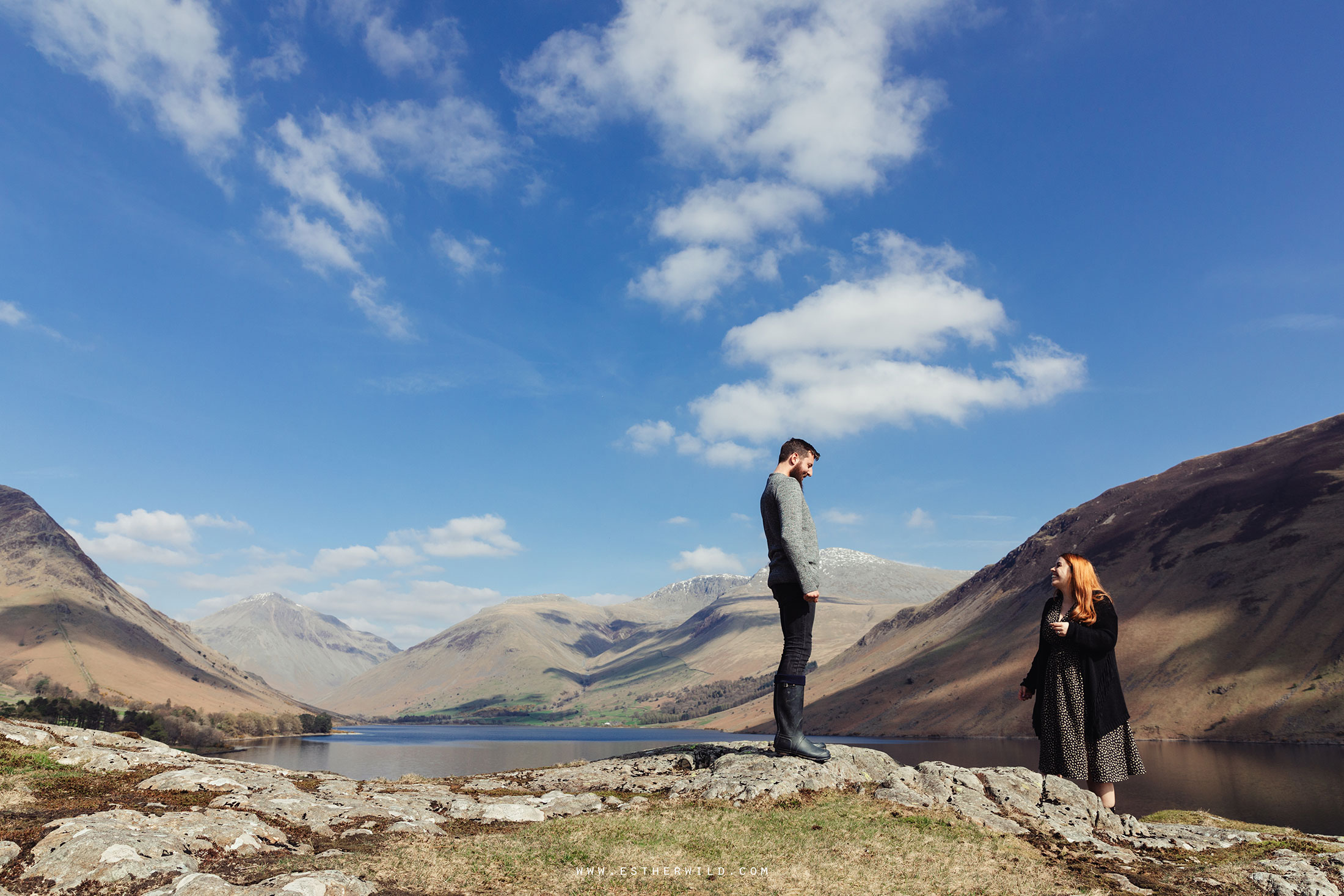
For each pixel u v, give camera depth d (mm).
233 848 7914
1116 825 10602
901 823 9781
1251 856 9664
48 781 10172
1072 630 10461
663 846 8758
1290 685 186375
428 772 142875
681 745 15508
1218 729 182625
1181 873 8719
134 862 6949
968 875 8062
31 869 6891
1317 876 8500
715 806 10680
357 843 8820
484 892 7285
